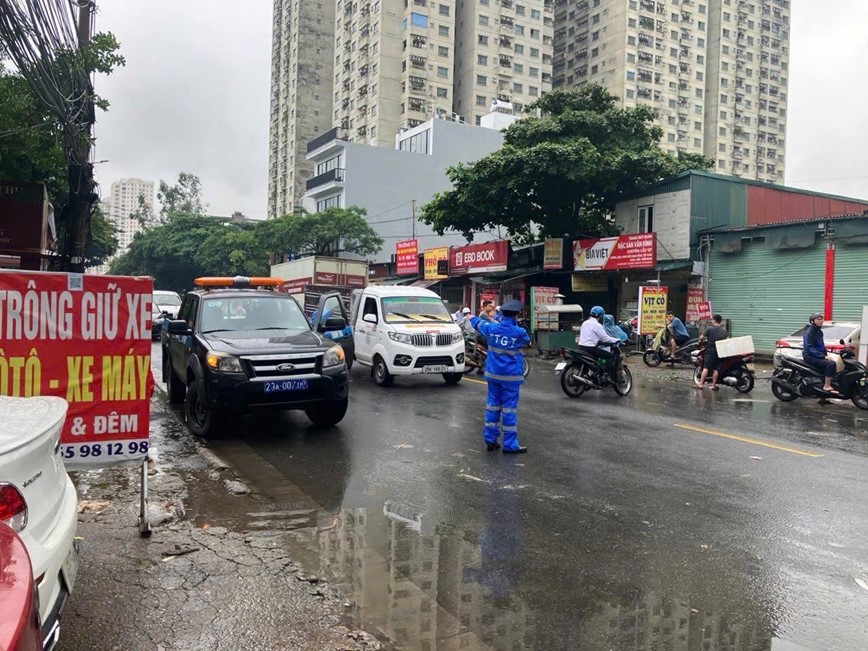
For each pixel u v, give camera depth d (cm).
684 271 2170
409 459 670
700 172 2144
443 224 2636
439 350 1191
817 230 1822
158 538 427
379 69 6819
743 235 2000
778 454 714
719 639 322
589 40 8581
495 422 716
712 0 9244
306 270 2448
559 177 2272
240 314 842
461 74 7412
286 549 425
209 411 727
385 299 1281
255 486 568
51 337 420
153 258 6225
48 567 243
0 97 1128
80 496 516
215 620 322
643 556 425
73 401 423
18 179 1490
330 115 8262
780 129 9881
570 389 1137
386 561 410
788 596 371
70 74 873
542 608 351
